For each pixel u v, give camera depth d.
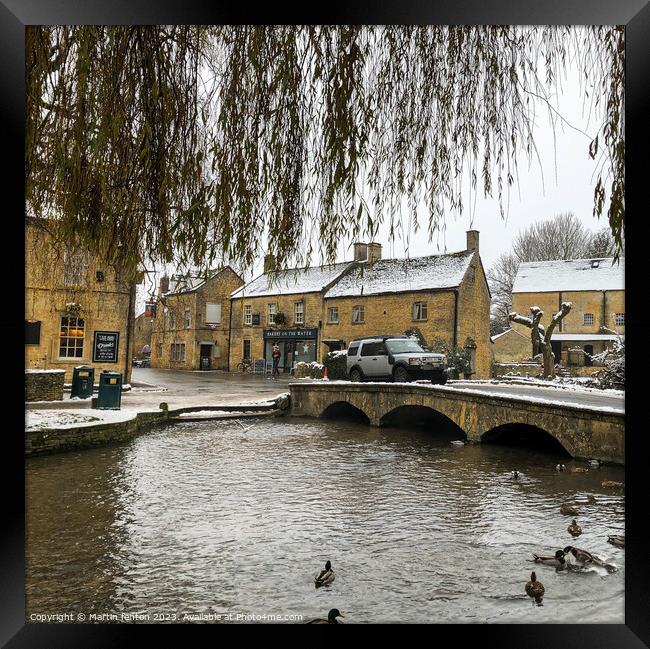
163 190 3.35
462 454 10.54
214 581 4.59
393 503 6.96
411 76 3.72
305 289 32.16
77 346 19.53
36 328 17.88
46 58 3.40
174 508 6.63
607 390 15.40
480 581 4.61
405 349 16.48
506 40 3.66
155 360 40.94
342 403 17.08
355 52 3.26
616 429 9.17
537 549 5.37
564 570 4.81
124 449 10.47
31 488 7.50
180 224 3.50
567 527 6.00
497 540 5.62
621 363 15.71
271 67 3.42
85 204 3.50
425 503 6.98
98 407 13.28
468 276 26.25
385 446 11.43
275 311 33.88
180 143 3.45
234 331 36.47
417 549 5.36
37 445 9.62
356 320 29.05
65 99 3.43
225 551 5.26
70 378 19.28
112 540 5.50
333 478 8.34
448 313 25.30
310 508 6.71
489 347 28.09
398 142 3.69
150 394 18.94
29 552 5.17
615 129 3.47
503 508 6.77
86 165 3.35
